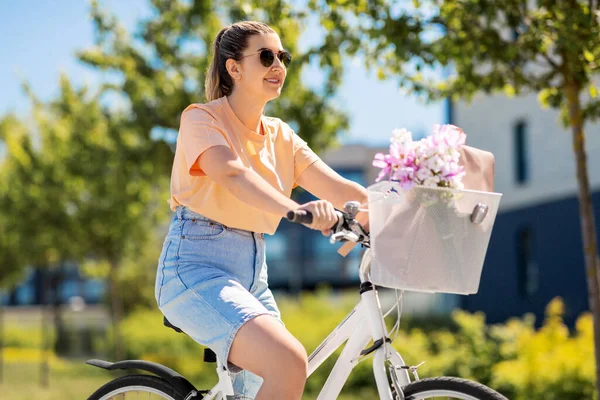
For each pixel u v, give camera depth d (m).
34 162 14.95
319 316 16.05
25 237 15.50
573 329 15.64
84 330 24.16
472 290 2.70
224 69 3.28
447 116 20.73
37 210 15.02
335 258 37.03
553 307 10.55
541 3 5.48
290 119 9.98
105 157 12.21
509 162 18.19
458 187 2.64
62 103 12.73
